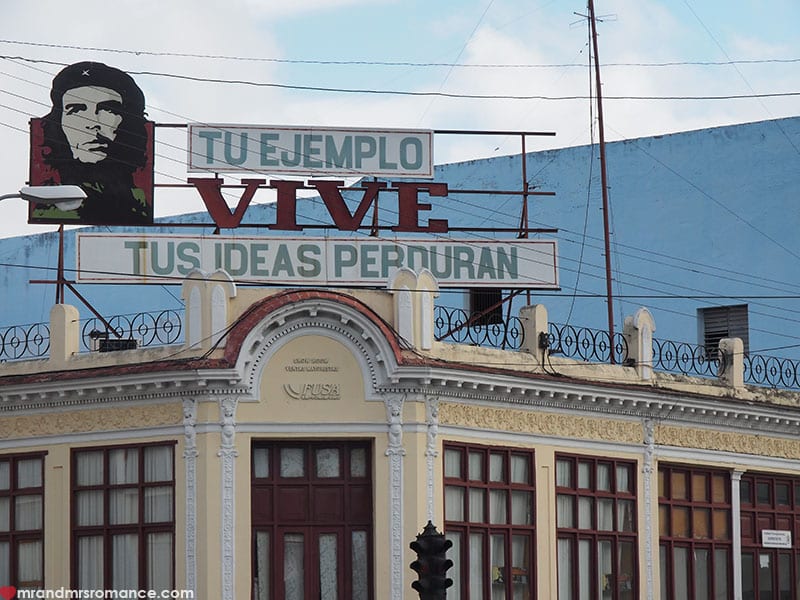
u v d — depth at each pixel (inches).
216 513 1519.4
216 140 1788.9
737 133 2306.8
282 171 1791.3
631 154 2363.4
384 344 1547.7
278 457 1565.0
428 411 1566.2
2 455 1640.0
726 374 1863.9
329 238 1752.0
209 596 1505.9
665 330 2326.5
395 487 1546.5
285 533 1556.3
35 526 1619.1
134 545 1566.2
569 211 2369.6
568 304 2356.1
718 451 1840.6
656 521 1770.4
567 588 1680.6
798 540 1937.7
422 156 1813.5
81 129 1775.3
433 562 1419.8
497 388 1614.2
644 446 1763.0
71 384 1589.6
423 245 1771.7
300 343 1553.9
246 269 1739.7
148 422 1565.0
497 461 1636.3
